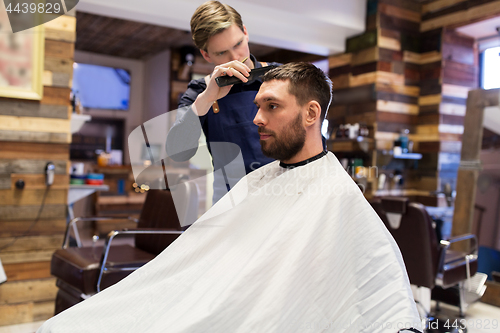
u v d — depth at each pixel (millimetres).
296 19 4414
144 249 2461
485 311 3076
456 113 4977
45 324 995
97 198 5113
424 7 5031
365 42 4805
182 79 7289
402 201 2396
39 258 2855
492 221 3381
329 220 947
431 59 4922
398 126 4887
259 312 874
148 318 951
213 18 1274
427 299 2760
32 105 2818
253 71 1168
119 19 5703
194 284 991
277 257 923
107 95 7977
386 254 898
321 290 904
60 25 2873
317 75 1040
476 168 3541
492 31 4891
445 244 2453
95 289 2053
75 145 7309
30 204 2844
